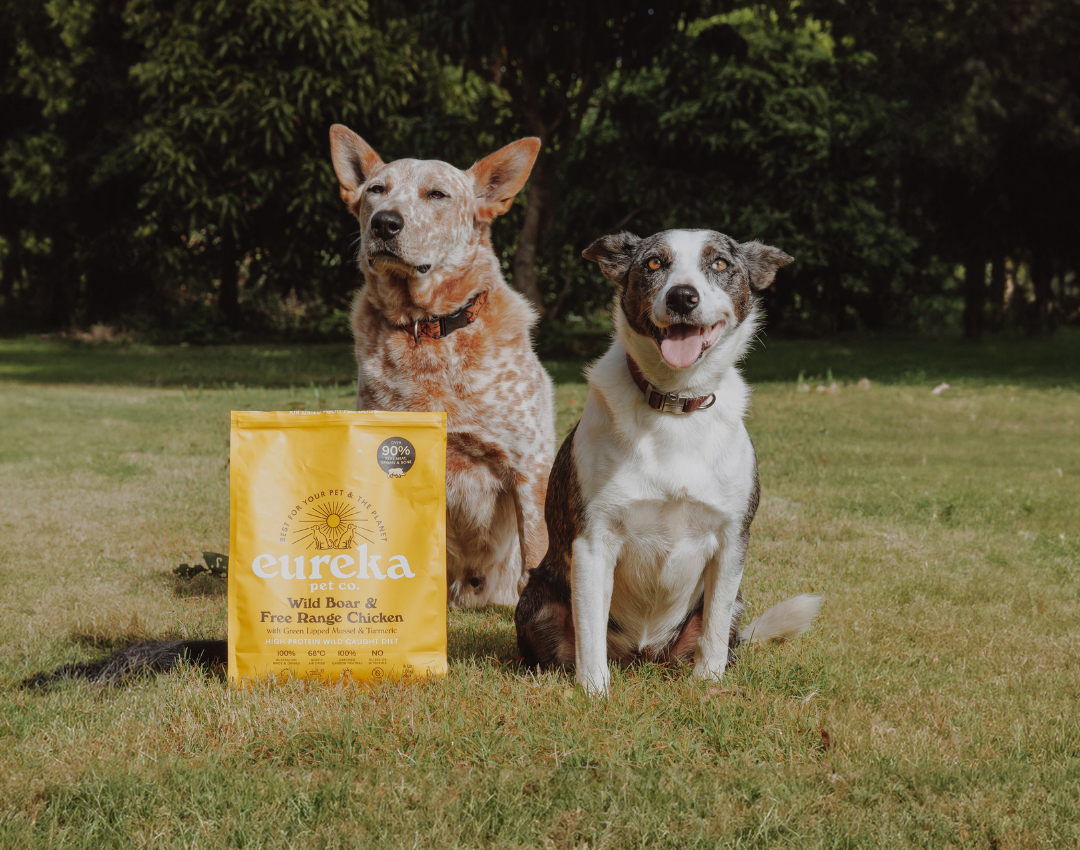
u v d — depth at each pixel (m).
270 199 21.61
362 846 2.14
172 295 30.16
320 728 2.71
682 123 21.58
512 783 2.42
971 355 19.52
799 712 2.90
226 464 7.81
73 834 2.20
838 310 30.27
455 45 14.86
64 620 3.99
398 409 4.30
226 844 2.17
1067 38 17.22
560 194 23.78
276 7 18.61
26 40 24.89
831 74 24.02
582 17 14.54
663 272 3.20
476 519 4.45
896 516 6.19
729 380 3.29
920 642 3.81
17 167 26.16
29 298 33.09
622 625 3.56
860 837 2.21
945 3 16.88
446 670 3.21
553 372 15.85
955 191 20.55
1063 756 2.69
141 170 23.06
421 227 4.13
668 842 2.19
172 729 2.75
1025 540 5.60
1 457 8.13
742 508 3.23
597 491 3.19
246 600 3.13
